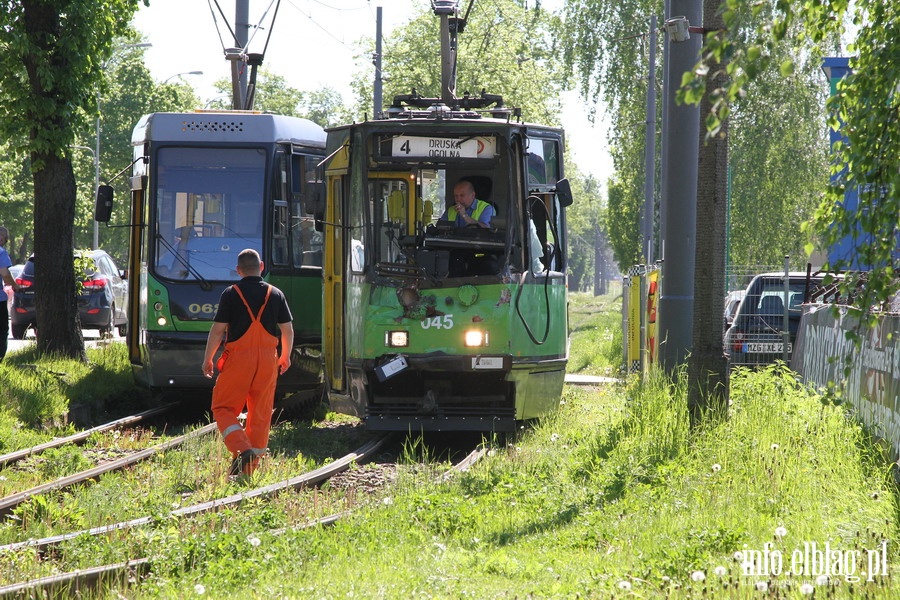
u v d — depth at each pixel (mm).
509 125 50781
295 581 25703
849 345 47000
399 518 32812
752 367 72750
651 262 116688
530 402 52125
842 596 22609
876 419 40938
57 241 74312
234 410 42219
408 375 53344
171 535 29047
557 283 54031
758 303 74625
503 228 51094
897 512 29547
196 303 60312
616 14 170375
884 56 25391
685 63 55469
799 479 34531
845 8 25891
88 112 73938
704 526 29750
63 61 71562
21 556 27047
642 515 31828
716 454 39219
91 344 101938
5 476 39688
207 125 61812
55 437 51469
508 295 50500
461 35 181875
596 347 125438
